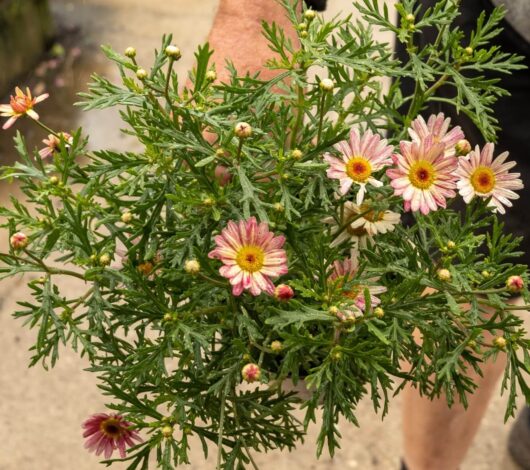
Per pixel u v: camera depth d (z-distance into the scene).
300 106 0.64
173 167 0.63
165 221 0.63
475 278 0.64
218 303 0.64
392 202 0.64
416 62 0.66
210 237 0.62
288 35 0.81
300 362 0.64
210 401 0.64
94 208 0.64
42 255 0.61
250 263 0.57
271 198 0.64
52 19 2.53
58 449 1.39
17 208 0.65
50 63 2.46
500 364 1.02
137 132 0.62
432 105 1.00
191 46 2.54
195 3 2.79
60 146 0.63
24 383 1.49
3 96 2.32
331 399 0.60
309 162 0.61
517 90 0.90
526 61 0.88
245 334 0.65
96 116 2.20
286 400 0.64
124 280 0.62
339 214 0.66
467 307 0.85
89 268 0.63
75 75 2.41
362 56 0.65
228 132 0.60
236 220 0.61
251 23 0.79
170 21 2.68
